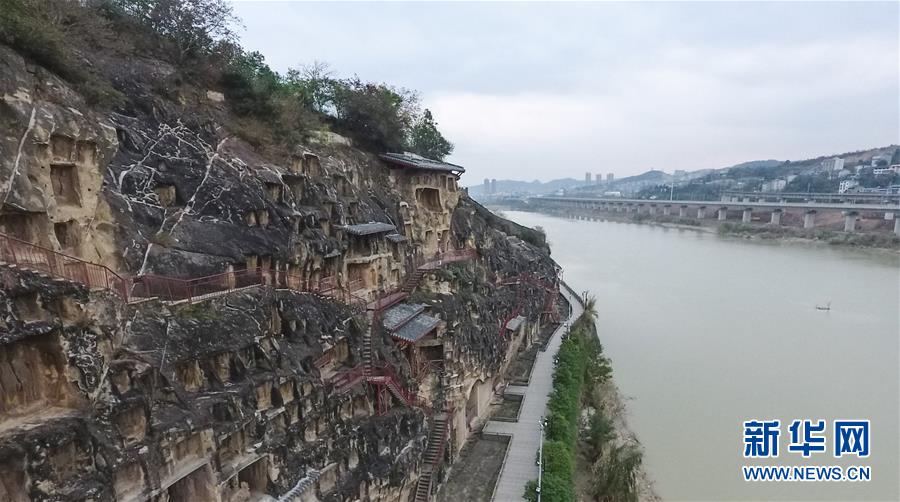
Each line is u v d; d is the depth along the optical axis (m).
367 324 39.09
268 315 29.22
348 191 45.88
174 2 38.97
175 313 24.36
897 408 62.06
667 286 120.38
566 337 75.06
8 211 20.77
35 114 22.22
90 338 20.08
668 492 48.66
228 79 40.19
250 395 25.84
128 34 35.19
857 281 120.94
